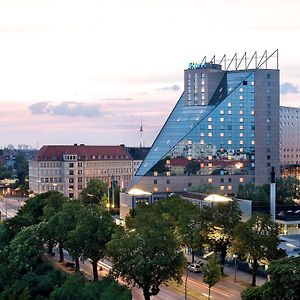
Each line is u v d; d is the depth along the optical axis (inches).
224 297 4739.2
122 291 4284.0
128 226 6102.4
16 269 5787.4
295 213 7637.8
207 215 5698.8
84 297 4402.1
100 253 5413.4
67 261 6545.3
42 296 4945.9
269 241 4869.6
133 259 4439.0
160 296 4847.4
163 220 5369.1
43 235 6269.7
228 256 5944.9
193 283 5246.1
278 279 3321.9
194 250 5802.2
